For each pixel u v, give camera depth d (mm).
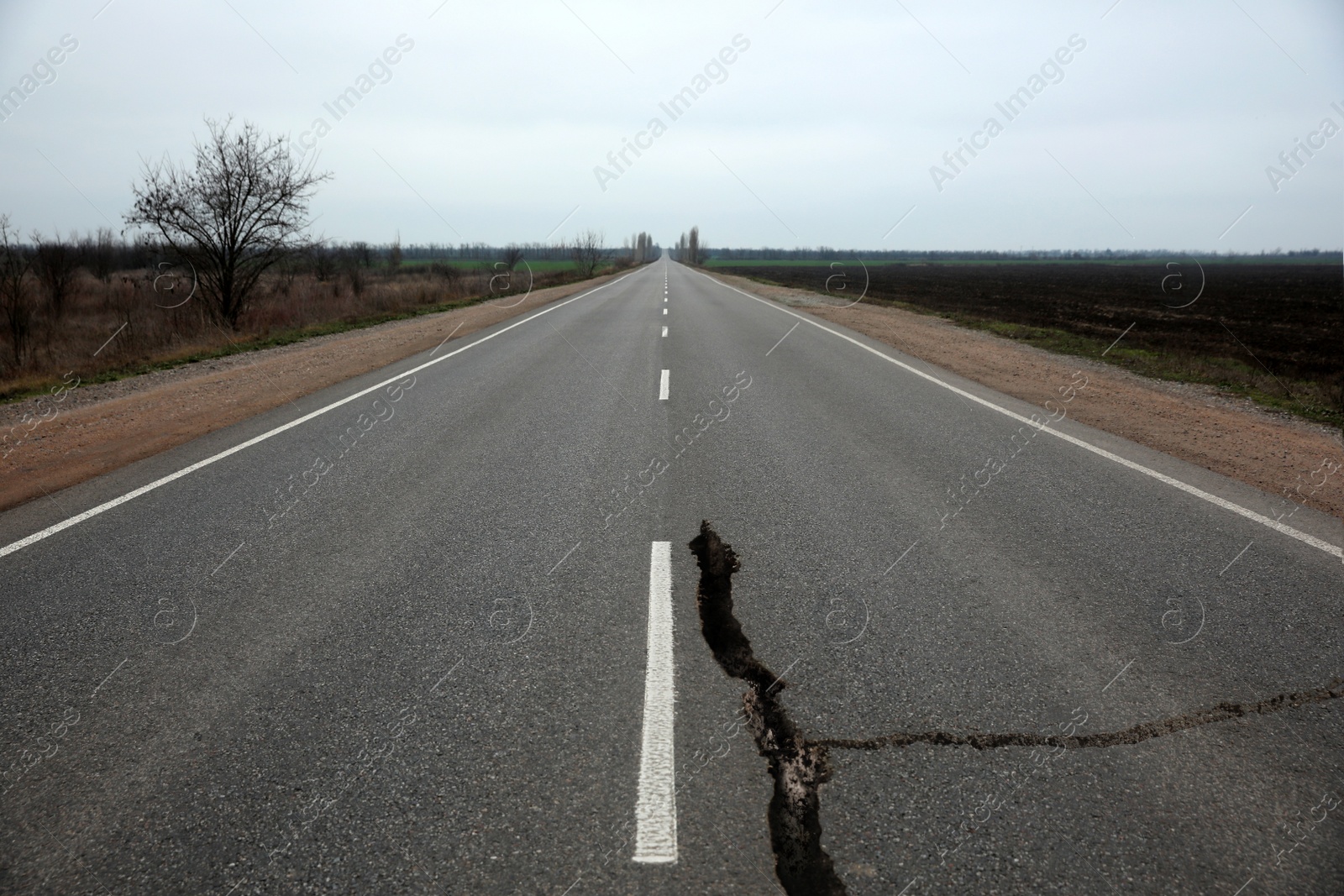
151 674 3258
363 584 4141
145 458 6867
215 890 2156
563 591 4027
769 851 2283
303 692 3109
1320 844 2293
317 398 9688
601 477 6125
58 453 7121
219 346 15922
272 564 4418
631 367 12148
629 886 2154
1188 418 8383
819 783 2566
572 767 2648
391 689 3125
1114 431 7754
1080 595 3936
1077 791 2520
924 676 3191
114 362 13742
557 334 17031
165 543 4766
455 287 33281
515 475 6180
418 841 2324
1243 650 3389
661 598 3936
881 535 4816
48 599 3994
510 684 3156
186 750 2758
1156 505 5359
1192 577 4156
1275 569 4262
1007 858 2246
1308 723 2869
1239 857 2248
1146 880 2170
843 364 12539
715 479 6039
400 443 7270
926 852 2271
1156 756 2693
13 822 2420
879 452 6879
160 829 2385
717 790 2535
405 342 15828
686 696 3062
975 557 4449
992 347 15109
